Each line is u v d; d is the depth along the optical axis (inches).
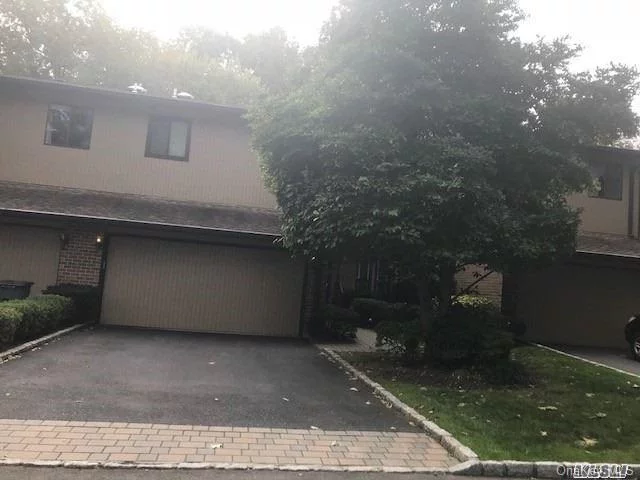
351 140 352.2
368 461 219.8
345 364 418.0
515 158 386.9
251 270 596.1
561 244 391.9
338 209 347.3
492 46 389.4
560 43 399.2
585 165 404.5
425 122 381.7
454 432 252.2
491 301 588.1
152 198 612.1
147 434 232.1
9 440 214.4
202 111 624.1
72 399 275.9
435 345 399.5
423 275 406.0
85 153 609.6
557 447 241.3
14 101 602.9
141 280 576.4
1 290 516.1
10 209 507.5
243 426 252.8
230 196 631.2
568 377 398.6
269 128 406.3
